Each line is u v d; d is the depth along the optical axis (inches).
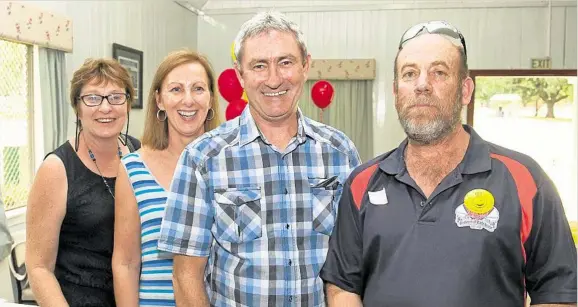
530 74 242.8
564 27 239.8
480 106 252.5
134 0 203.2
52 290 63.1
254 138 57.1
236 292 56.1
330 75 253.4
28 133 145.3
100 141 68.3
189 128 65.8
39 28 136.8
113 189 68.1
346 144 60.9
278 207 56.9
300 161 58.1
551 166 248.2
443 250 45.5
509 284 45.1
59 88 148.9
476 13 247.0
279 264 56.0
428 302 44.9
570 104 243.4
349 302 51.1
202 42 271.6
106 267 67.1
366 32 255.1
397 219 47.9
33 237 64.3
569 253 44.3
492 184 46.2
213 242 58.1
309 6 258.2
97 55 176.6
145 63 214.4
